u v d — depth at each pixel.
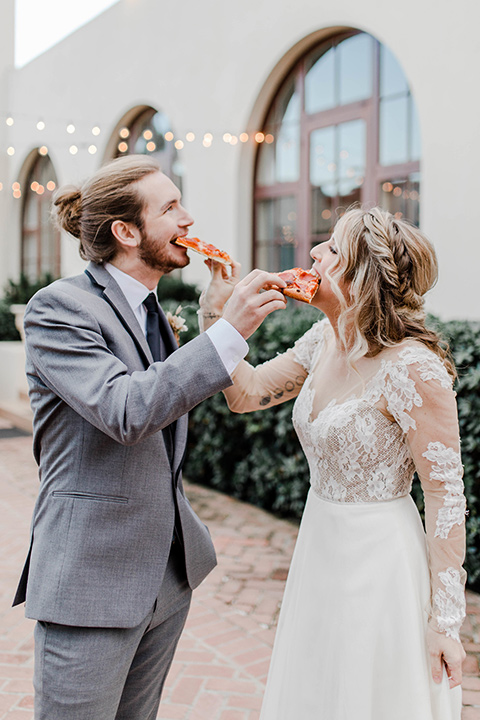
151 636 1.67
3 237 12.69
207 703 2.54
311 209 6.88
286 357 2.03
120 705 1.71
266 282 1.47
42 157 12.03
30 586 1.46
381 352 1.63
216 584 3.63
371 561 1.60
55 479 1.49
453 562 1.52
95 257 1.60
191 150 7.96
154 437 1.53
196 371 1.34
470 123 4.93
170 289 7.28
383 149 6.10
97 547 1.44
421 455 1.54
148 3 8.44
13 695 2.60
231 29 7.24
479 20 4.82
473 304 4.97
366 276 1.59
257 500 5.03
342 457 1.62
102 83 9.55
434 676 1.53
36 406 1.50
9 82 12.36
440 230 5.18
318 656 1.64
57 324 1.41
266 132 7.31
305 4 6.32
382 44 5.99
